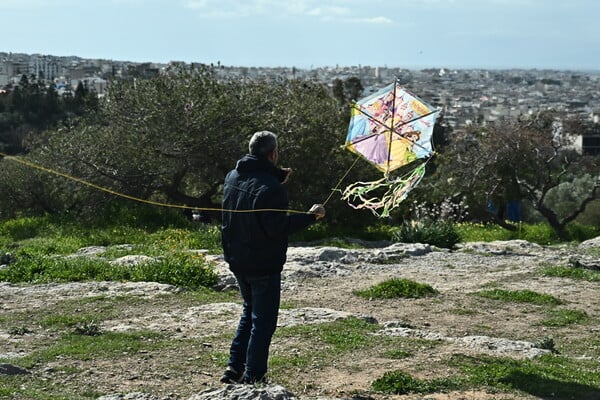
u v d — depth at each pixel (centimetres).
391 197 1059
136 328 1241
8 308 1441
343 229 3366
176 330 1223
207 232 2709
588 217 4916
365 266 2078
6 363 952
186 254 2005
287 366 978
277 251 839
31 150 4000
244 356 884
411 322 1438
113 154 3347
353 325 1238
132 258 1986
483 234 3562
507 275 1981
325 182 3397
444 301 1630
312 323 1248
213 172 3466
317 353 1045
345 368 975
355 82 8312
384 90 1097
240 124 3434
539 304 1612
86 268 1803
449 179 4081
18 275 1756
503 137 4091
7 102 7875
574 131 4953
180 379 927
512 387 902
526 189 4250
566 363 1077
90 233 2872
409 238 2620
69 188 3331
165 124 3272
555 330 1396
